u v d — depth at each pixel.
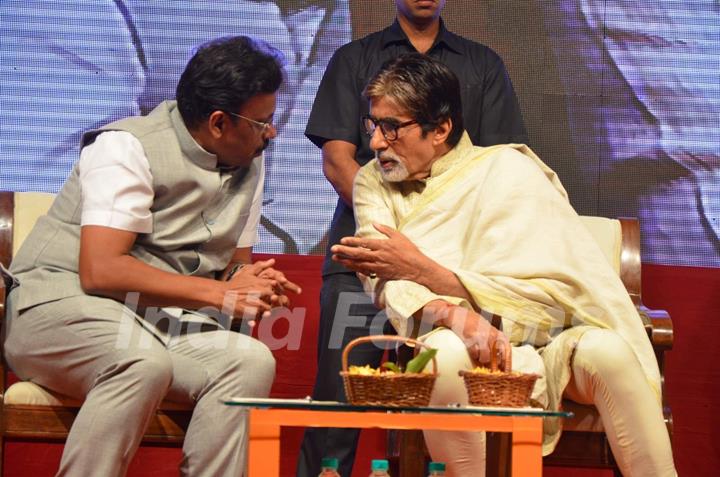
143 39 5.73
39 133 5.68
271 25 5.80
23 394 3.98
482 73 5.34
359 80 5.26
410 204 4.41
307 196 5.75
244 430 3.84
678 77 5.86
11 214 4.62
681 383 5.66
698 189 5.83
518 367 3.87
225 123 4.11
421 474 4.02
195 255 4.24
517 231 4.20
